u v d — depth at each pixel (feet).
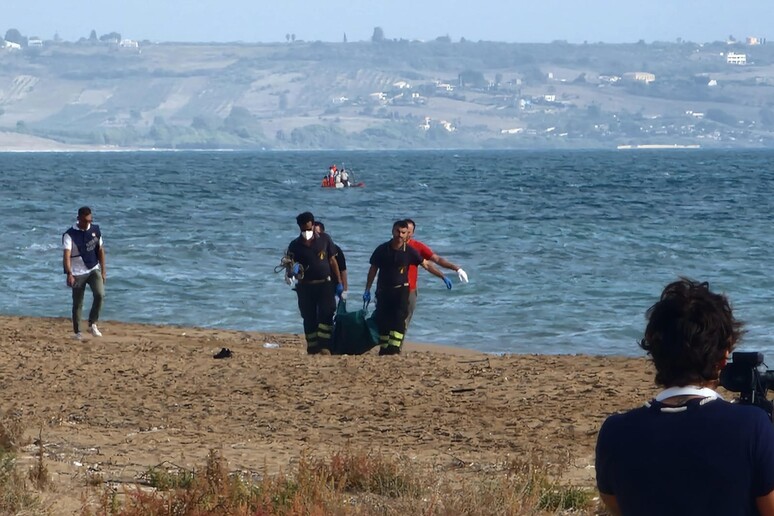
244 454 106.32
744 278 315.99
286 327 243.19
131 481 90.79
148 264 347.97
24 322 232.94
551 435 118.11
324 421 127.44
